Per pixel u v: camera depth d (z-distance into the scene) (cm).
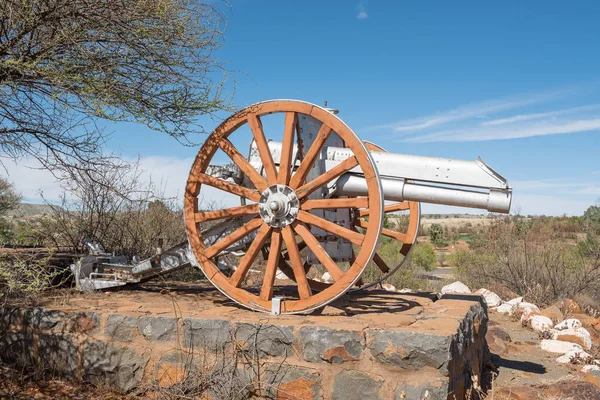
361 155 428
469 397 429
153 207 902
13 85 514
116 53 522
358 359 382
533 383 520
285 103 457
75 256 704
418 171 473
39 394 425
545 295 1004
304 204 452
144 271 575
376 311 482
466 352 441
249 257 471
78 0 479
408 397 366
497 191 455
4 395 414
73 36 491
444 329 388
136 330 440
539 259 1110
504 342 664
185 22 534
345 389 383
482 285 1125
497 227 1384
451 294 615
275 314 450
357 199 436
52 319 465
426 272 1536
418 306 519
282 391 397
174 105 540
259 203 466
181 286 679
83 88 491
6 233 1105
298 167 491
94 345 450
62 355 459
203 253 485
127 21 500
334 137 551
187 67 540
